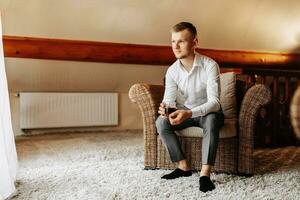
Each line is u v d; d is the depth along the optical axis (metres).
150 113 2.22
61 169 2.25
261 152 3.01
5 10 3.32
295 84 3.43
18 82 4.02
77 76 4.24
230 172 2.16
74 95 4.23
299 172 2.22
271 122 3.34
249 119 2.09
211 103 1.93
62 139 3.70
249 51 4.69
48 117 4.12
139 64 4.31
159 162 2.23
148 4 3.68
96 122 4.38
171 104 2.09
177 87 2.15
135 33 4.01
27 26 3.55
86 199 1.66
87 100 4.31
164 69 4.51
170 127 2.05
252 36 4.48
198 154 2.16
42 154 2.83
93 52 3.96
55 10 3.46
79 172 2.17
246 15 4.12
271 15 4.20
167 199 1.67
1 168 1.62
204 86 2.07
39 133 4.18
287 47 4.79
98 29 3.82
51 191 1.78
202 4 3.85
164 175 2.04
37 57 3.77
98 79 4.37
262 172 2.22
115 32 3.93
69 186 1.87
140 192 1.77
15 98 4.06
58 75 4.14
